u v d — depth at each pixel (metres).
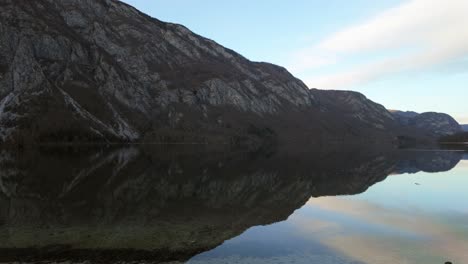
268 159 122.38
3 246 26.00
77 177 63.88
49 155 112.50
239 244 27.55
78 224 33.00
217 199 47.81
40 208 39.75
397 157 146.38
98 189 52.62
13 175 64.88
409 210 42.06
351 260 24.47
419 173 83.94
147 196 48.56
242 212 40.06
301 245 27.61
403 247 27.53
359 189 58.56
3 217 35.38
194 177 69.38
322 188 59.06
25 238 28.11
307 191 55.88
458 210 42.25
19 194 47.72
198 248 26.39
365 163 111.88
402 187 61.22
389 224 34.84
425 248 27.31
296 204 45.34
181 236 29.44
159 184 59.28
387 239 29.66
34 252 24.84
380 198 50.34
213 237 29.39
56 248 25.77
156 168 83.69
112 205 42.16
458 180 71.12
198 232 30.88
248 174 75.81
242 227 33.06
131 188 54.41
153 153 144.25
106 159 103.56
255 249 26.42
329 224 34.69
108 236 29.03
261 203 45.69
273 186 60.25
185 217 36.91
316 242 28.45
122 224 33.34
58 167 78.62
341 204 45.69
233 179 67.62
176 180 64.50
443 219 37.38
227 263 23.44
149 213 38.44
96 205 41.88
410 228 33.34
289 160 118.75
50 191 50.31
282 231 31.73
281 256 24.97
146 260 23.70
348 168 93.75
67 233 29.78
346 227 33.53
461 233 31.69
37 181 58.53
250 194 52.28
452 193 55.31
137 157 117.00
